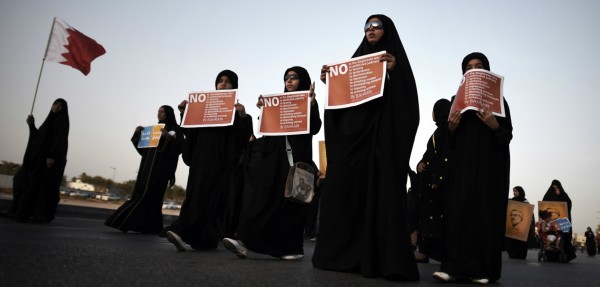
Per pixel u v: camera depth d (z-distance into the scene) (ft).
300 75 17.25
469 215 11.36
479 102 12.00
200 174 16.34
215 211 16.90
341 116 13.04
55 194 25.43
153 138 25.84
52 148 25.00
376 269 10.97
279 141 15.80
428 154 18.89
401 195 11.53
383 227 11.10
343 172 12.00
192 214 15.88
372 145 11.99
